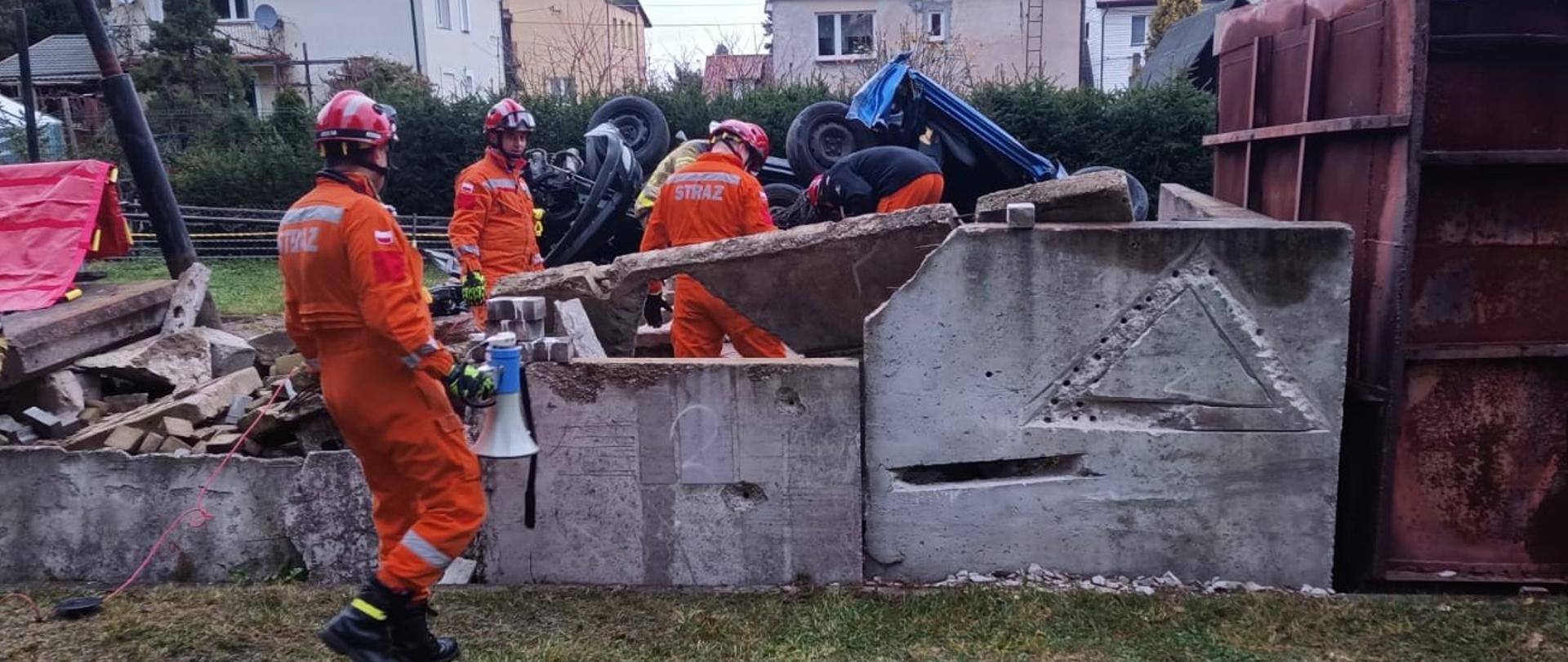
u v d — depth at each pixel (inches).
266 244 659.4
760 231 220.8
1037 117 679.7
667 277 182.4
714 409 159.9
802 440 159.6
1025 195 165.6
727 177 219.1
